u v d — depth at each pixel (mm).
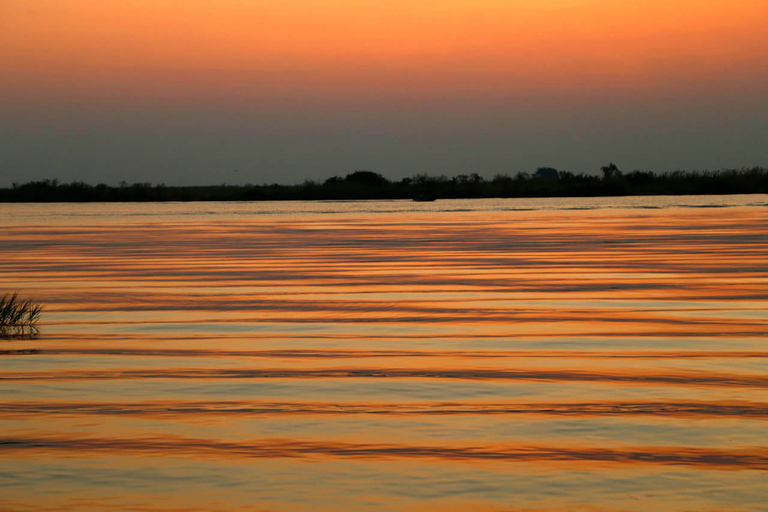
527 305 48438
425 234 115562
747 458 21391
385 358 33781
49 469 20812
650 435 23219
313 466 20984
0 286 58906
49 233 125125
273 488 19562
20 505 18578
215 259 80125
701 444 22453
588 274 64375
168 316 45125
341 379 30047
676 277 61688
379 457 21625
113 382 29625
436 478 20125
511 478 20109
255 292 55281
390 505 18547
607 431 23609
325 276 64688
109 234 122188
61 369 31781
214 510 18297
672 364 32125
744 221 137375
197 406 26438
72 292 55500
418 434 23484
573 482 19844
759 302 48562
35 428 24141
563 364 32312
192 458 21594
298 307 48312
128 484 19812
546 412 25547
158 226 145875
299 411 25859
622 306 47562
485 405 26375
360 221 158375
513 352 34781
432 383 29328
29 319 42875
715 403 26406
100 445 22656
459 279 61906
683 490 19312
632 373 30625
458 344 36719
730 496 18953
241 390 28422
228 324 42406
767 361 32500
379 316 44812
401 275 64938
